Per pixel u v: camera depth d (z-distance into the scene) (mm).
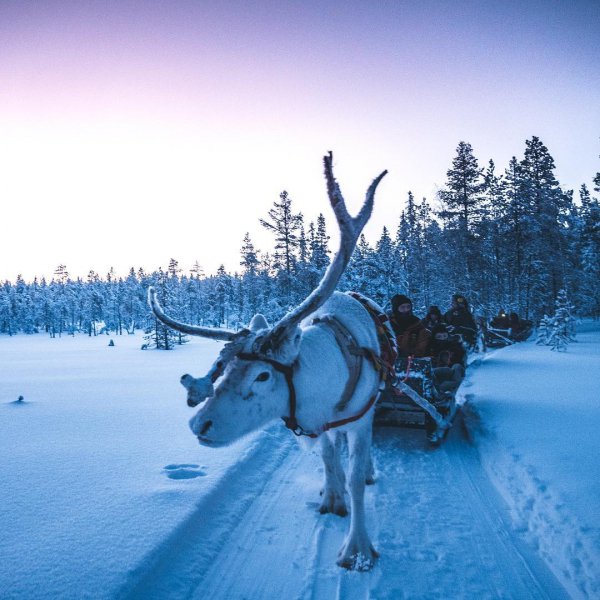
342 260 2656
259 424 2592
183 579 2910
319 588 2850
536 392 7812
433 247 45000
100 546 3059
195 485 4188
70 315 107312
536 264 33938
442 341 7230
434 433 5500
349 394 3094
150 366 17359
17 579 2678
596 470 4059
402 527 3590
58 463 4930
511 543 3340
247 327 2941
